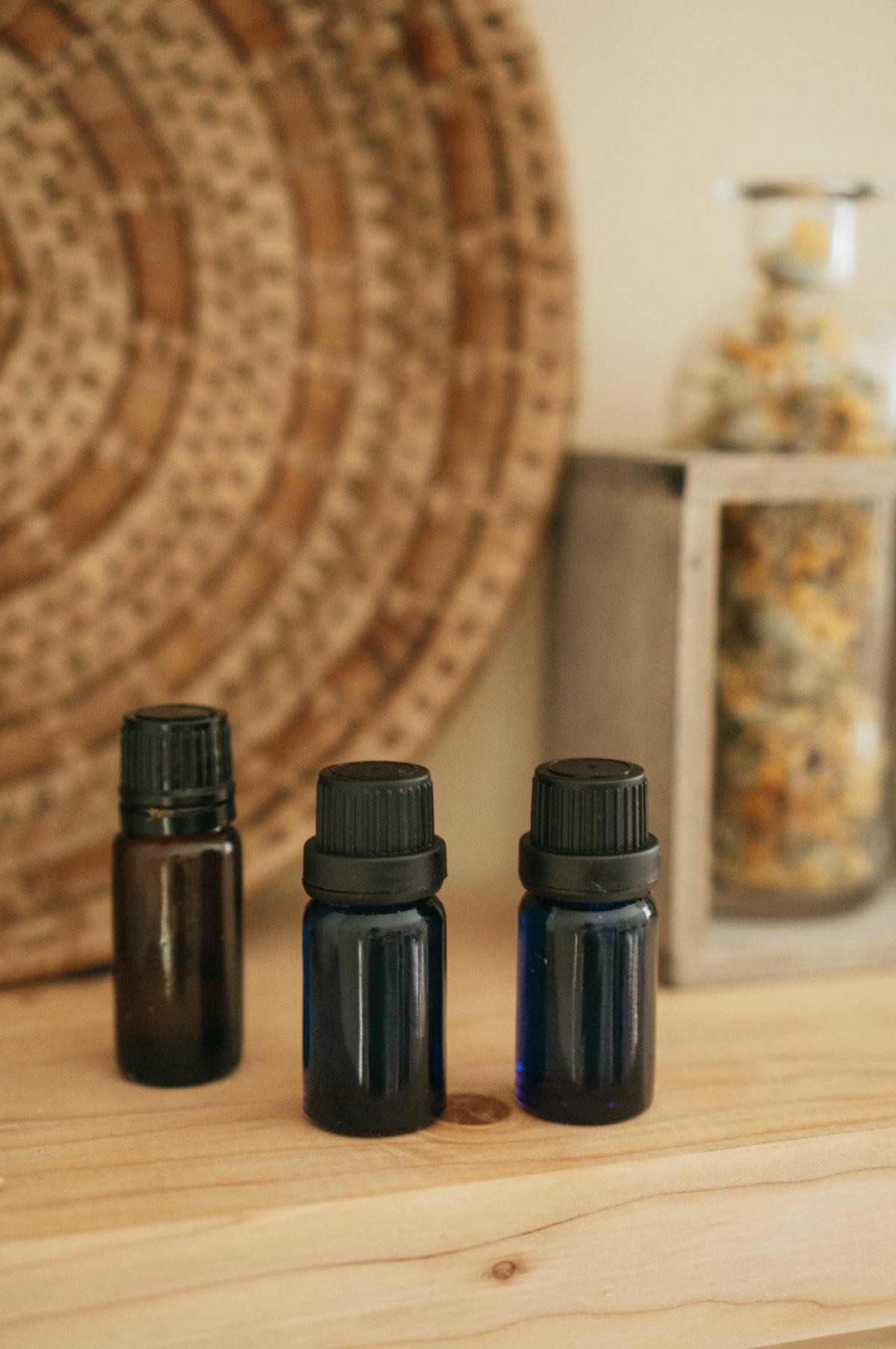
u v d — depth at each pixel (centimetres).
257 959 63
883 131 76
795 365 59
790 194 60
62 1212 40
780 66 73
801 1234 45
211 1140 45
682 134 72
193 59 61
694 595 57
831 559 61
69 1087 50
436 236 66
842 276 62
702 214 73
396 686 68
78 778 63
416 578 68
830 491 58
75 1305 39
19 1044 54
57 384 62
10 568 62
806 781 62
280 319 65
